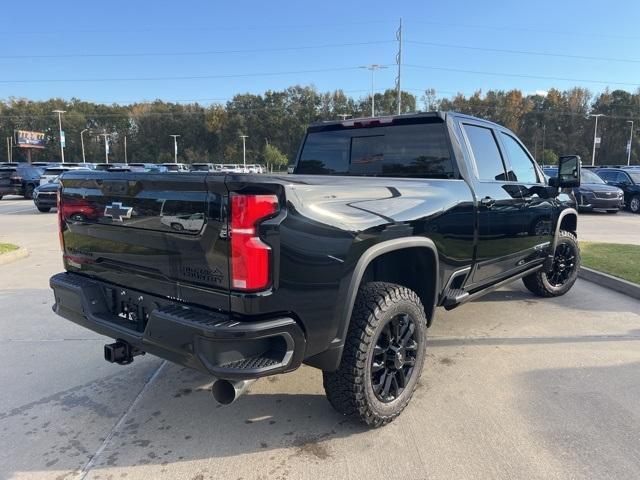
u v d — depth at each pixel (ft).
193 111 355.56
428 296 11.57
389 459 9.05
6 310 18.45
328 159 15.49
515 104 309.42
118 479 8.57
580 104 313.12
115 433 10.05
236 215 7.50
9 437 9.93
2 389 12.01
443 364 13.23
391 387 10.18
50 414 10.83
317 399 11.41
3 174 79.82
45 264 27.17
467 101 317.63
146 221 8.83
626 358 13.61
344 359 9.31
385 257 11.24
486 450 9.29
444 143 12.98
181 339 8.00
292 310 8.08
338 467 8.84
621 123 299.17
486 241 13.35
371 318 9.32
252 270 7.57
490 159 14.35
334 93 345.51
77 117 349.00
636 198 59.26
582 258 26.02
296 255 7.99
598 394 11.48
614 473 8.57
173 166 97.09
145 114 350.02
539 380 12.24
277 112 339.57
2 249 29.50
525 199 15.34
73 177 10.50
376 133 14.33
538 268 17.90
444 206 11.35
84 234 10.46
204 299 8.18
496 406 10.95
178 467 8.89
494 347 14.46
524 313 17.78
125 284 9.70
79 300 10.27
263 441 9.69
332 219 8.54
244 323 7.72
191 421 10.49
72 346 14.80
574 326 16.33
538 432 9.88
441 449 9.34
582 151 304.50
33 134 274.16
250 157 343.46
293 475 8.63
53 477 8.66
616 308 18.43
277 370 7.93
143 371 13.04
